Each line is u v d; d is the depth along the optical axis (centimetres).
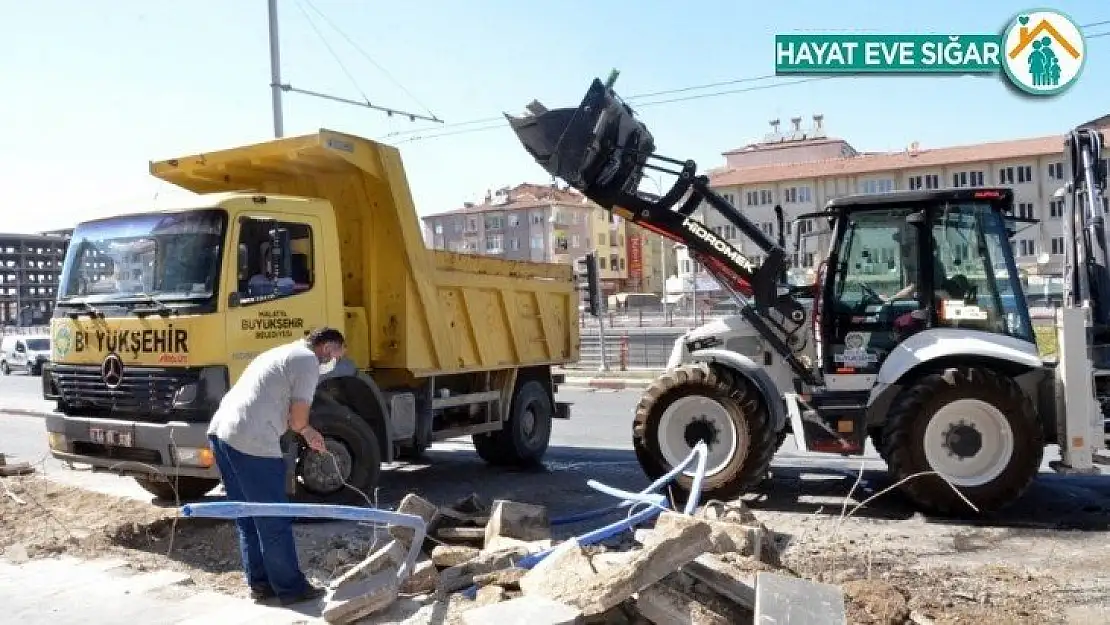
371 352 875
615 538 668
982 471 756
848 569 605
